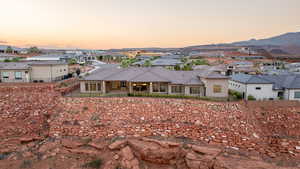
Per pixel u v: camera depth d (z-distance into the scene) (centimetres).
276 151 2050
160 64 6266
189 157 1978
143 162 2100
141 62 7144
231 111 2547
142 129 2419
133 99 2759
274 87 3067
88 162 2041
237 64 7612
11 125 2545
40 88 2981
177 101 2692
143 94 2908
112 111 2666
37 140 2403
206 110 2575
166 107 2653
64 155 2156
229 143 2186
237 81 3303
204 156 1962
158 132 2391
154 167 2045
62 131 2495
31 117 2656
